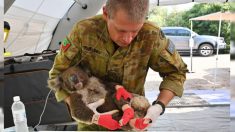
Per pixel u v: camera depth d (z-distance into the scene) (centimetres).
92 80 113
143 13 94
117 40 105
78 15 456
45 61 245
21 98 235
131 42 110
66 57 118
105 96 110
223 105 424
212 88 544
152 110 107
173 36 816
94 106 108
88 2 443
